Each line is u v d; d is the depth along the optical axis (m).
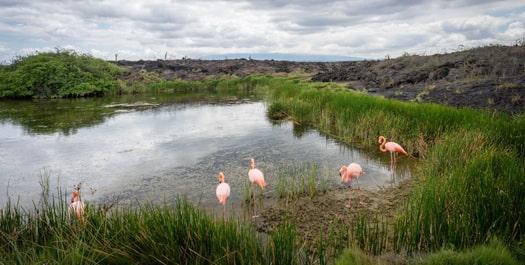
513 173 6.28
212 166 11.18
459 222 5.54
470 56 24.27
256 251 5.22
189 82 41.66
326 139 14.50
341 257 5.07
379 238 6.02
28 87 32.28
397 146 10.44
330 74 35.56
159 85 39.12
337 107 16.95
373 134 13.52
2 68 36.09
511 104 15.17
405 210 6.19
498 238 5.23
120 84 37.16
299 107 18.86
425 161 9.87
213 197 8.63
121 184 9.79
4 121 20.17
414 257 5.21
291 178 9.80
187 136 15.84
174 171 10.79
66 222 6.39
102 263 5.20
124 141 15.05
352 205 7.86
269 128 17.19
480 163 6.88
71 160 12.27
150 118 20.92
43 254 5.45
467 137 9.49
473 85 18.80
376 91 24.14
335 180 9.62
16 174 10.90
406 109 13.90
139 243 5.41
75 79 33.56
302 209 7.73
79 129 17.78
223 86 41.12
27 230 6.29
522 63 20.33
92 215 6.23
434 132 11.81
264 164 11.23
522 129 9.63
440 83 21.62
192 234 5.40
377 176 9.91
